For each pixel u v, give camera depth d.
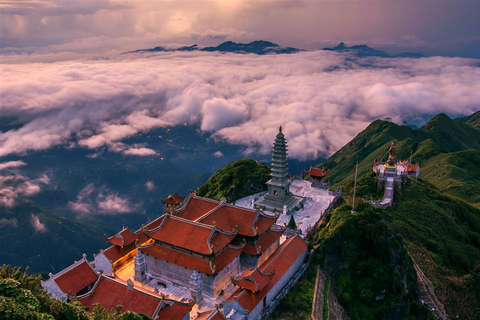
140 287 70.81
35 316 41.34
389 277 83.94
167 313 57.97
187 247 70.75
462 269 107.81
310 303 72.62
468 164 196.12
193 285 67.62
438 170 193.00
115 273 78.75
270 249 82.56
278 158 107.19
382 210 116.38
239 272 79.06
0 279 45.12
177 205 115.19
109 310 56.69
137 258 75.12
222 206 82.62
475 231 133.50
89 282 70.88
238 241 78.62
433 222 120.56
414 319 85.81
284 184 107.12
